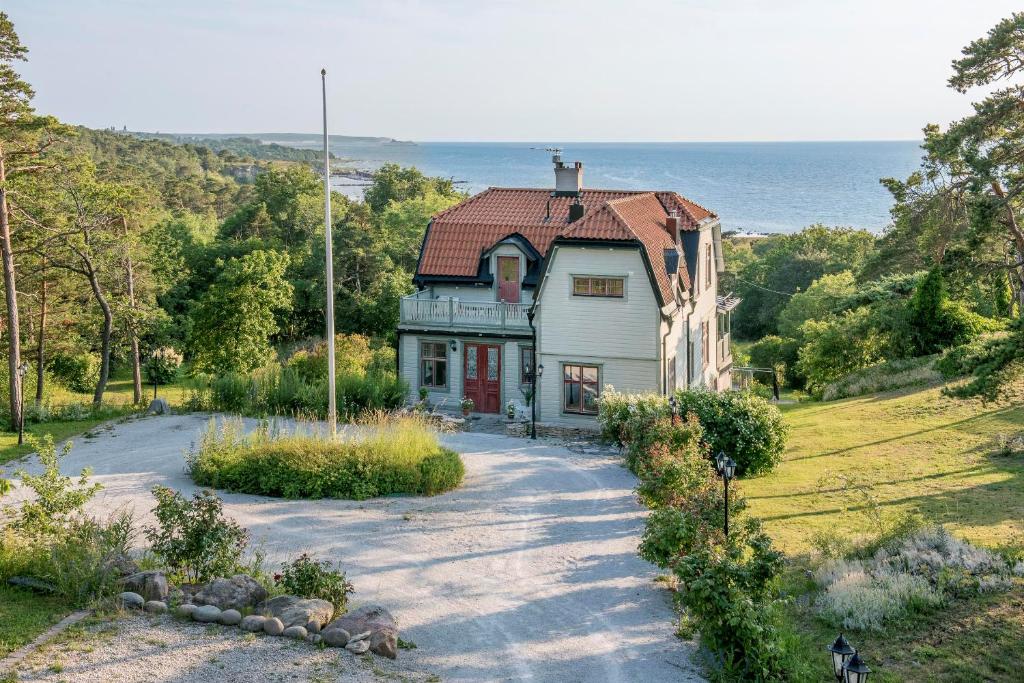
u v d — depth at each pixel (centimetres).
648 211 3519
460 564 1738
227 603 1304
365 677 1133
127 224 5081
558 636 1383
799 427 3209
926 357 4041
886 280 4953
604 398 2916
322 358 3812
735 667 1232
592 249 3119
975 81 2716
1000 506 1878
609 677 1224
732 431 2464
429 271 3531
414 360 3522
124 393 5909
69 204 4450
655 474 1952
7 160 3816
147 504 2138
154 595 1320
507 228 3534
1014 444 2417
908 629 1316
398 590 1594
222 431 2759
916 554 1534
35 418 3525
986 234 2723
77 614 1254
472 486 2364
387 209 8094
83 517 1678
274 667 1127
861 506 1983
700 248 3703
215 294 5100
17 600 1300
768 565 1294
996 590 1399
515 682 1201
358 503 2195
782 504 2095
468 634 1388
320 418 3222
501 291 3472
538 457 2720
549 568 1716
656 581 1636
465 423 3281
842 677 981
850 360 4575
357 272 6825
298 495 2244
